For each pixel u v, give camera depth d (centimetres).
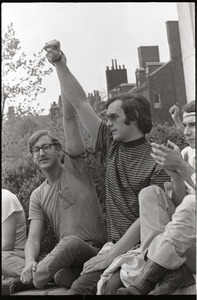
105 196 418
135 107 393
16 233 405
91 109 407
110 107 396
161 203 339
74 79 406
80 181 413
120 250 348
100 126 406
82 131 424
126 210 380
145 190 341
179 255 315
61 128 427
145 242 330
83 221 403
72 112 412
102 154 412
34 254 388
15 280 380
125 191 384
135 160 388
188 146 401
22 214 410
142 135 395
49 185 412
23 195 432
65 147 420
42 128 432
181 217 316
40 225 406
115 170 390
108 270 333
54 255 368
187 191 360
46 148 410
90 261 355
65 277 368
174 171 350
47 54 404
